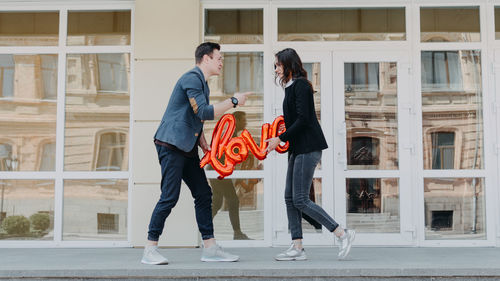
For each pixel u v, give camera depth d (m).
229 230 4.69
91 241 4.71
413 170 4.70
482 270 3.26
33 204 4.79
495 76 4.72
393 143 4.74
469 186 4.70
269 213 4.66
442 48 4.79
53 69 4.88
